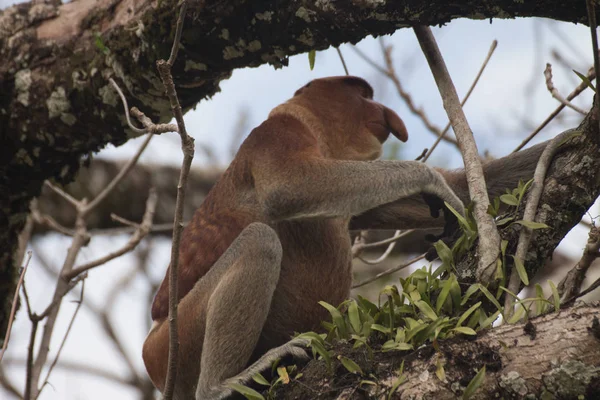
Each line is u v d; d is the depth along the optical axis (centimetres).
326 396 651
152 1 866
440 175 841
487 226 701
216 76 897
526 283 664
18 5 965
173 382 663
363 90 1048
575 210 704
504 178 930
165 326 869
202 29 838
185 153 607
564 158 717
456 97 771
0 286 1014
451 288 677
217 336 789
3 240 1005
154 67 878
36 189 1006
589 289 625
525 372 595
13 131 960
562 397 587
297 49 836
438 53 793
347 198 867
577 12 723
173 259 634
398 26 780
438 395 605
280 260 821
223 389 770
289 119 980
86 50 923
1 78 948
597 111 680
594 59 612
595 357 588
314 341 667
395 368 634
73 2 955
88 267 970
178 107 599
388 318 679
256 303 800
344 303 719
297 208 887
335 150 1003
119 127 945
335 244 923
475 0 730
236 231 909
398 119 1030
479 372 595
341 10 778
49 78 936
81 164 1095
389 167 867
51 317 926
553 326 607
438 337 636
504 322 646
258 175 918
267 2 809
